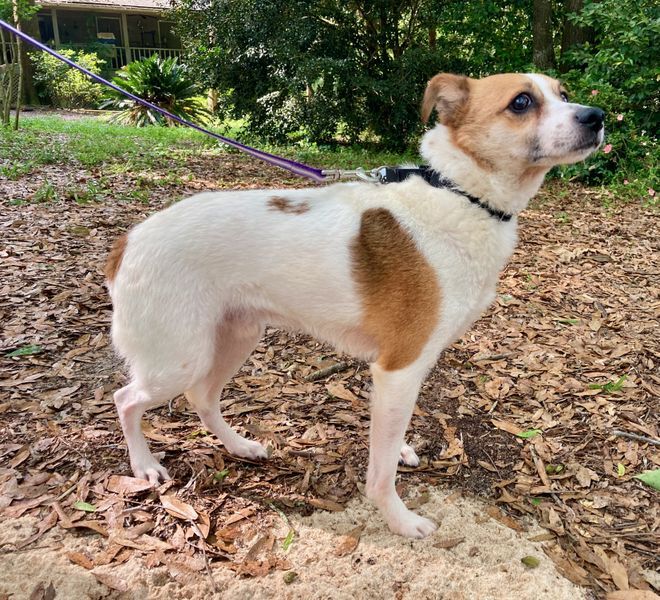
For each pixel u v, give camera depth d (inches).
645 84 86.7
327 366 34.3
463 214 21.5
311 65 107.7
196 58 124.1
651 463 27.0
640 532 23.1
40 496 22.9
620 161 85.8
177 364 22.0
